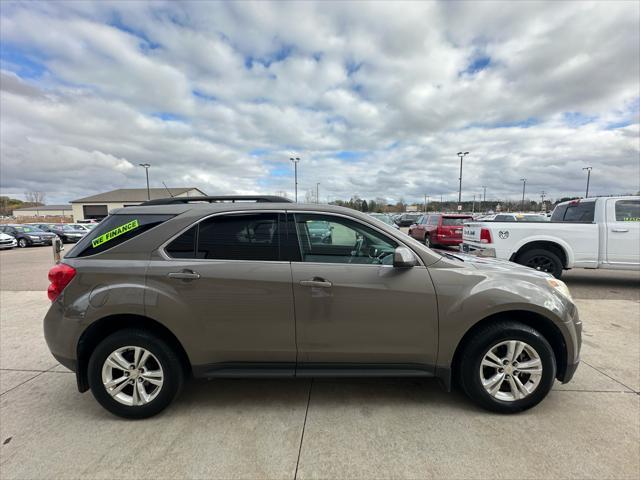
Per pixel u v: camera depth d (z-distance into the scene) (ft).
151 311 8.39
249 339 8.65
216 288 8.50
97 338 8.92
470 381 8.80
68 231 86.69
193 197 10.02
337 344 8.70
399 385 10.35
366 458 7.30
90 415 9.02
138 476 6.85
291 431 8.20
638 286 24.40
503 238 22.56
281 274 8.59
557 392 9.82
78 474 6.93
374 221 9.15
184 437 8.03
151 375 8.70
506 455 7.34
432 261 8.90
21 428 8.47
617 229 21.58
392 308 8.61
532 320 9.18
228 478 6.81
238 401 9.52
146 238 8.86
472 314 8.55
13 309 19.38
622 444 7.65
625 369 11.20
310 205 9.28
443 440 7.82
